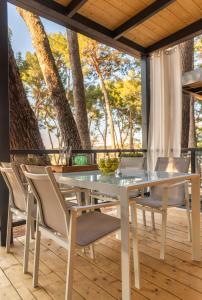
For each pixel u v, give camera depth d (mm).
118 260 1965
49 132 7379
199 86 3893
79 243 1296
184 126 6000
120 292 1510
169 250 2115
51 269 1821
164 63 3688
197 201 1935
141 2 2668
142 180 1657
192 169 3635
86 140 7609
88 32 3092
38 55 6973
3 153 2373
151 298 1429
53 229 1455
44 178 1279
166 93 3666
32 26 6824
